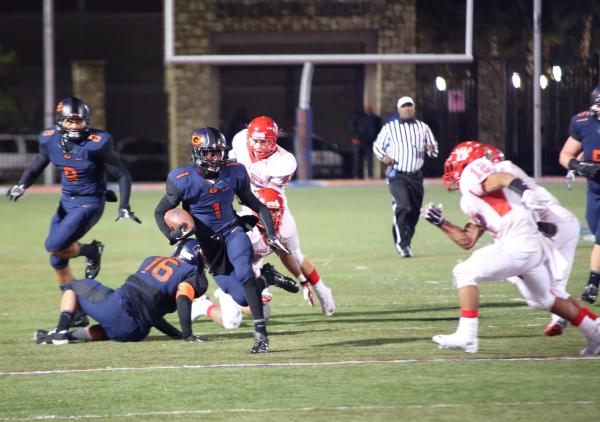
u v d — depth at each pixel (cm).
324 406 1623
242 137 2352
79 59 10131
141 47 10175
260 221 2256
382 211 5231
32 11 10131
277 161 2303
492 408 1595
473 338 1911
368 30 7712
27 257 3816
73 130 2484
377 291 2855
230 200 2066
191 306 2170
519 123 7312
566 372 1812
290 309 2609
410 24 7681
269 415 1580
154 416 1588
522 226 1889
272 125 2288
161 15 10200
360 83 7900
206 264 2144
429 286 2927
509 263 1888
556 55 7638
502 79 7394
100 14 10200
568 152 2595
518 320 2345
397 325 2331
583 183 6506
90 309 2147
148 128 10069
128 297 2123
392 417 1558
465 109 7481
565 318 1939
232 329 2334
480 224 1927
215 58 7194
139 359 1992
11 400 1695
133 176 8112
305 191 6556
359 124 7238
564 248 1964
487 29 7888
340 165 7675
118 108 10031
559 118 7175
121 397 1702
